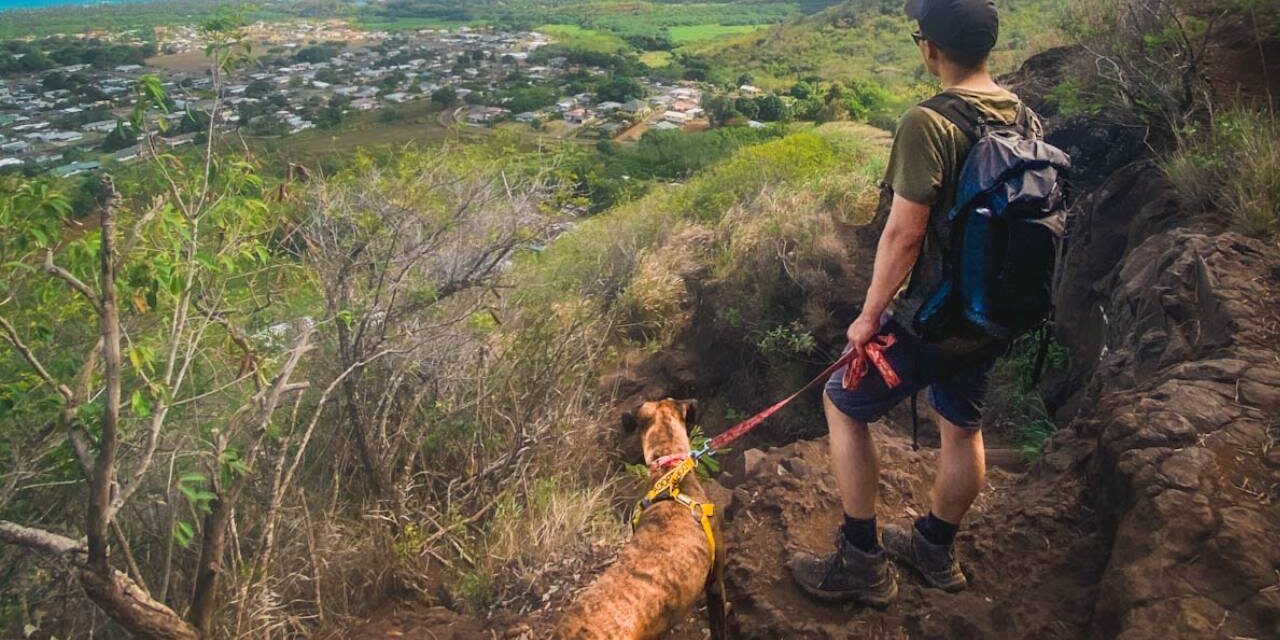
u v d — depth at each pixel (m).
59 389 2.63
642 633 2.45
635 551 2.62
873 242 7.55
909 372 2.40
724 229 8.90
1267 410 2.71
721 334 7.72
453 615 3.49
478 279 4.78
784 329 7.20
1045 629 2.57
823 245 7.44
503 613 3.46
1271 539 2.23
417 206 4.43
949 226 2.22
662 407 3.21
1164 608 2.16
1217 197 4.59
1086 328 5.36
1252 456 2.53
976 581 2.88
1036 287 2.20
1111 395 3.27
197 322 3.52
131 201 3.39
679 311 8.25
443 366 4.57
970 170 2.17
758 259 7.79
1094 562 2.76
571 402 4.78
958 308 2.26
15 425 3.21
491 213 4.78
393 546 3.71
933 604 2.79
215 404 3.77
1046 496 3.09
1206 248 3.79
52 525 3.35
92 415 2.67
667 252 8.98
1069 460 3.21
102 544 2.65
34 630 3.15
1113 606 2.33
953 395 2.54
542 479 4.31
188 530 2.77
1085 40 6.96
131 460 3.37
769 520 3.41
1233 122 5.00
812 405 7.05
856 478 2.68
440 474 4.27
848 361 2.46
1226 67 6.21
